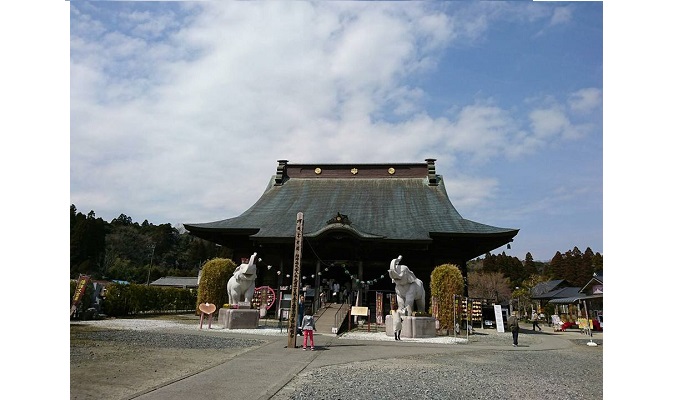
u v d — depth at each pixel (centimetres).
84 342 1445
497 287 7825
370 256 3662
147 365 1045
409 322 2100
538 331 3553
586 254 9125
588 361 1450
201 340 1627
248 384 862
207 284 2889
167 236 10325
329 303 3053
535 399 823
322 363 1159
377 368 1112
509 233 3362
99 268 7906
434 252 3694
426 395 820
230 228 3616
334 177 4497
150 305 3519
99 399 721
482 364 1259
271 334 1962
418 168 4416
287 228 3591
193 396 756
